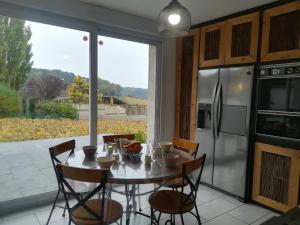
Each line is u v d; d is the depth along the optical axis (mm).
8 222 2494
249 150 3023
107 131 3508
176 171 1958
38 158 3025
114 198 3113
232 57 3176
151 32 3662
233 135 3141
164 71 3965
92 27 3158
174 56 4070
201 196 3234
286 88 2676
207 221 2615
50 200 2965
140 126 3969
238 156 3100
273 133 2816
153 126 4020
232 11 3121
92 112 3258
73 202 2990
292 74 2580
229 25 3201
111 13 3219
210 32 3459
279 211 2775
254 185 3023
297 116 2572
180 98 4031
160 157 2346
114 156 2164
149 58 3957
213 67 3432
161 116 3992
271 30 2781
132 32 3570
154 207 2025
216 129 3314
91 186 2299
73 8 2889
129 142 2570
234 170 3154
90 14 3031
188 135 3900
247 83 2967
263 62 2863
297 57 2539
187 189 3195
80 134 3273
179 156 2350
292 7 2568
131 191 2613
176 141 2965
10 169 2871
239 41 3105
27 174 2986
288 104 2664
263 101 2896
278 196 2789
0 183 2826
